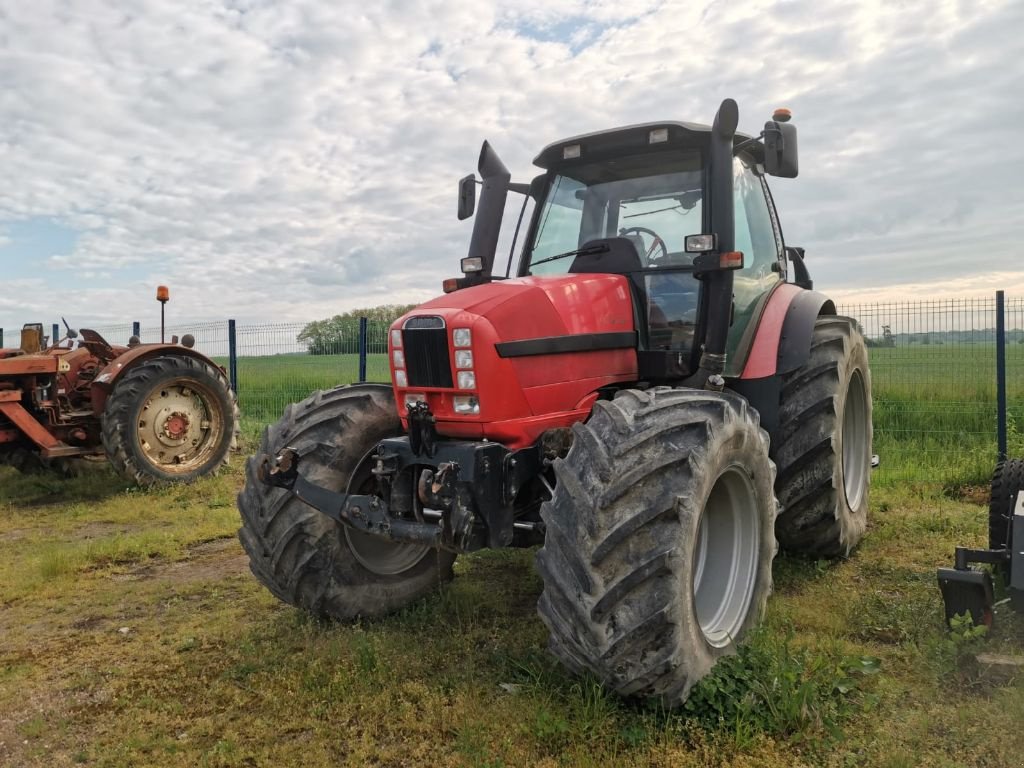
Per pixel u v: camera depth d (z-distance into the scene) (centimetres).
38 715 289
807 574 416
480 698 286
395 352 320
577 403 325
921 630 329
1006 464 399
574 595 252
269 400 1096
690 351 358
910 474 648
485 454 289
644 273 366
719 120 347
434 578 387
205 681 314
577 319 326
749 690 269
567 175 420
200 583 443
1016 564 305
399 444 316
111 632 376
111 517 629
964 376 844
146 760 257
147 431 741
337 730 269
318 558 342
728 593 314
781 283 448
